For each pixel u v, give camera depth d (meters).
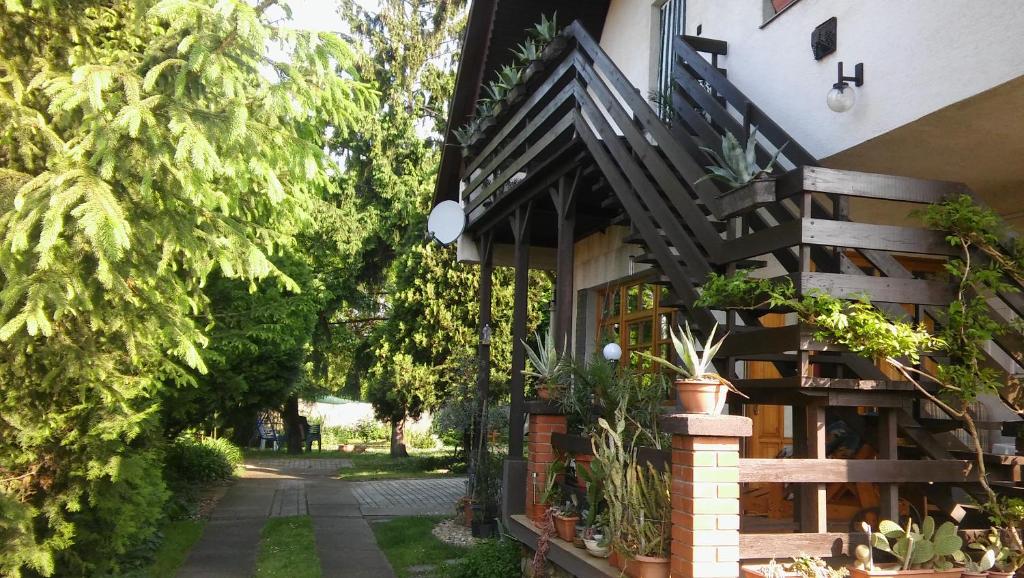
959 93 4.64
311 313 14.28
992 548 4.21
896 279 4.46
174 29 4.74
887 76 5.22
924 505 5.34
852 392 4.39
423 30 23.11
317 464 20.88
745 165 4.80
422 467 19.61
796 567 4.02
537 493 6.90
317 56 4.71
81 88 4.36
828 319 4.03
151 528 7.61
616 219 8.20
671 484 4.36
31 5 5.69
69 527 6.20
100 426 6.24
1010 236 4.54
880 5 5.31
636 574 4.57
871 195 4.45
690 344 4.28
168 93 4.77
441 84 23.09
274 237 7.09
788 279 4.42
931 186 4.58
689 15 8.09
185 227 5.10
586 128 6.96
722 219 4.98
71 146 5.09
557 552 5.87
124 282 4.88
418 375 19.12
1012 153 5.59
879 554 4.30
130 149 4.62
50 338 5.64
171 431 12.10
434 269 19.50
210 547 9.20
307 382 26.44
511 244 11.53
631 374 6.29
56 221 4.16
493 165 9.36
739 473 4.08
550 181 7.86
